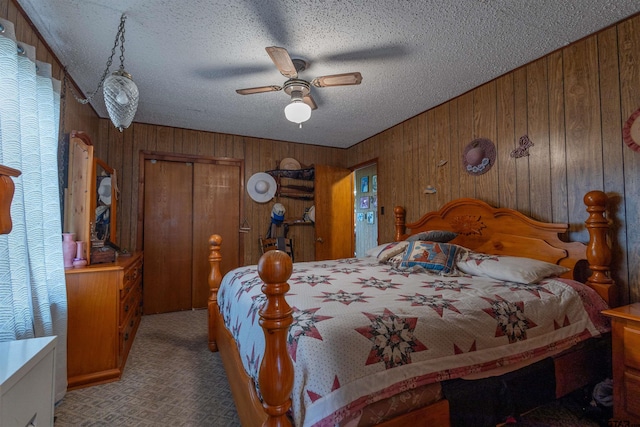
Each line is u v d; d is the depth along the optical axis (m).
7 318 1.36
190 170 3.94
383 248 2.83
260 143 4.30
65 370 1.86
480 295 1.48
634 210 1.73
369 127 3.79
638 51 1.73
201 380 2.10
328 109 3.18
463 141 2.80
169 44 2.05
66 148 2.36
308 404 0.95
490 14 1.75
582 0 1.63
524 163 2.30
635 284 1.71
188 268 3.90
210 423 1.64
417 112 3.27
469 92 2.75
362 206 5.48
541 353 1.40
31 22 1.80
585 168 1.95
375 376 1.02
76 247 2.19
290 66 1.87
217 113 3.32
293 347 1.05
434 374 1.13
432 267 2.08
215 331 2.57
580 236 1.97
